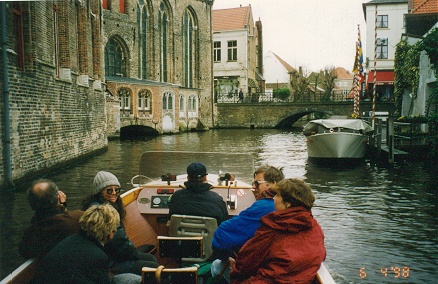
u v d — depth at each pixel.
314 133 23.22
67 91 19.11
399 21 37.97
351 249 8.58
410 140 21.98
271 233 3.69
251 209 4.49
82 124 21.77
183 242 4.48
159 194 6.82
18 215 10.09
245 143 33.91
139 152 25.84
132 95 43.06
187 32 58.34
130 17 48.53
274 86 86.00
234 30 65.12
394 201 12.73
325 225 10.24
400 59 33.38
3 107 12.50
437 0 29.41
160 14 53.84
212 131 53.81
